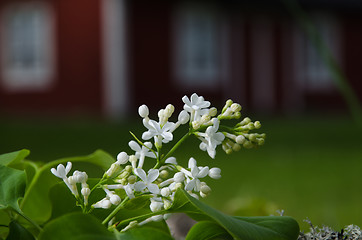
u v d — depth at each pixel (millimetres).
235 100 20844
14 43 19344
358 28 24266
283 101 22234
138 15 18594
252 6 20406
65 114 18641
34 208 1589
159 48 18984
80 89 18531
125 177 1149
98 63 18375
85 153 9547
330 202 5535
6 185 1286
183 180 1150
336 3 22656
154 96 18844
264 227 1185
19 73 19297
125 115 18266
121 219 1388
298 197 5895
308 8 22297
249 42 21281
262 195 5930
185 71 19594
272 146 11289
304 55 22719
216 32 20453
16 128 13844
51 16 18750
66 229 1026
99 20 18344
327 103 23422
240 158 9453
